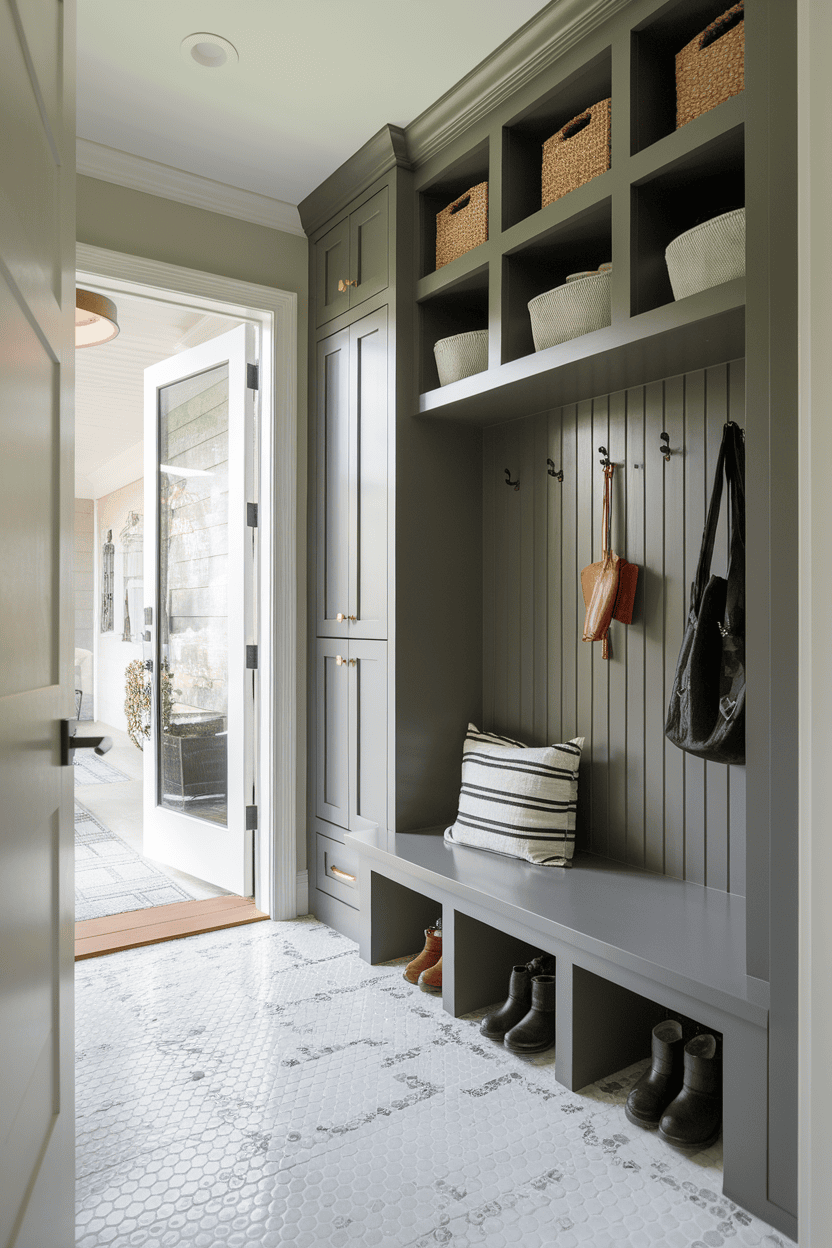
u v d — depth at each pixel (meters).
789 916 1.42
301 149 2.66
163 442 3.61
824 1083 1.29
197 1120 1.74
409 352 2.64
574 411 2.49
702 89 1.79
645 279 1.91
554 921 1.84
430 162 2.56
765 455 1.49
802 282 1.38
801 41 1.37
